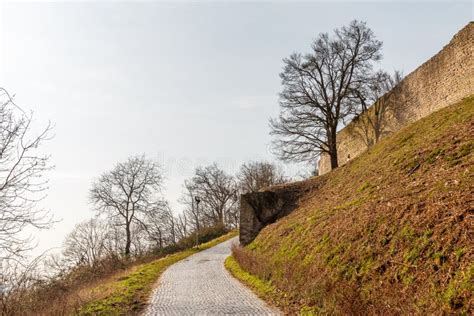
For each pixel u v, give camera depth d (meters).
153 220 46.41
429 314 6.92
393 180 15.08
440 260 7.90
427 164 14.02
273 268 15.64
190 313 11.60
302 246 15.31
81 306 12.15
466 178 10.03
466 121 15.48
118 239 44.31
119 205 43.69
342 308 8.63
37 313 9.45
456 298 6.77
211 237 53.72
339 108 35.44
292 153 36.50
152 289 17.12
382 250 9.99
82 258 30.05
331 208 18.27
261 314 10.74
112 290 16.39
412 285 8.07
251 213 27.94
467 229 7.90
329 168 46.03
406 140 20.42
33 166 8.21
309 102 36.03
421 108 27.67
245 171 71.38
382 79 34.16
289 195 28.42
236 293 14.43
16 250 8.00
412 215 10.01
